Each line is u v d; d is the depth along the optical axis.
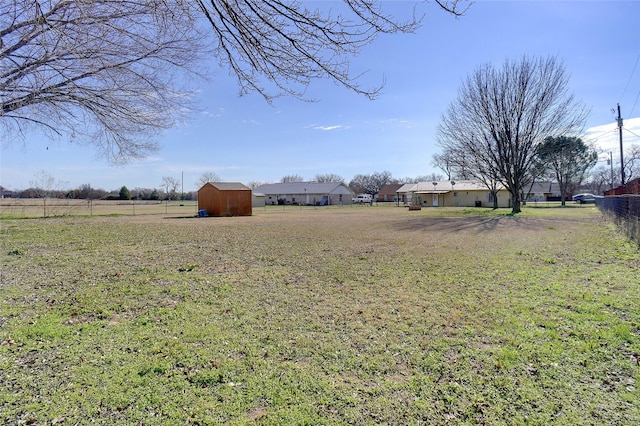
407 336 3.21
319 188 54.53
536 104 20.58
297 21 2.75
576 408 2.11
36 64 4.12
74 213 23.59
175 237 10.62
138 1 3.17
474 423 1.99
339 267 6.20
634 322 3.42
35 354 2.84
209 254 7.59
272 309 4.00
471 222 16.20
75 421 2.01
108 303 4.18
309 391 2.33
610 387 2.32
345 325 3.50
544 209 27.77
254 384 2.41
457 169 32.75
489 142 22.36
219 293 4.63
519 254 7.43
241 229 13.22
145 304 4.17
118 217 20.97
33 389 2.32
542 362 2.67
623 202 10.57
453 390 2.33
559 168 35.34
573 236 10.45
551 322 3.47
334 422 2.01
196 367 2.64
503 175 22.56
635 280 5.04
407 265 6.34
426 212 26.84
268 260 6.89
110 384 2.39
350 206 44.56
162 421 2.02
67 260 6.85
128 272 5.81
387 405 2.17
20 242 9.29
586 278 5.24
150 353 2.87
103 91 5.53
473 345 3.00
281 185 58.75
